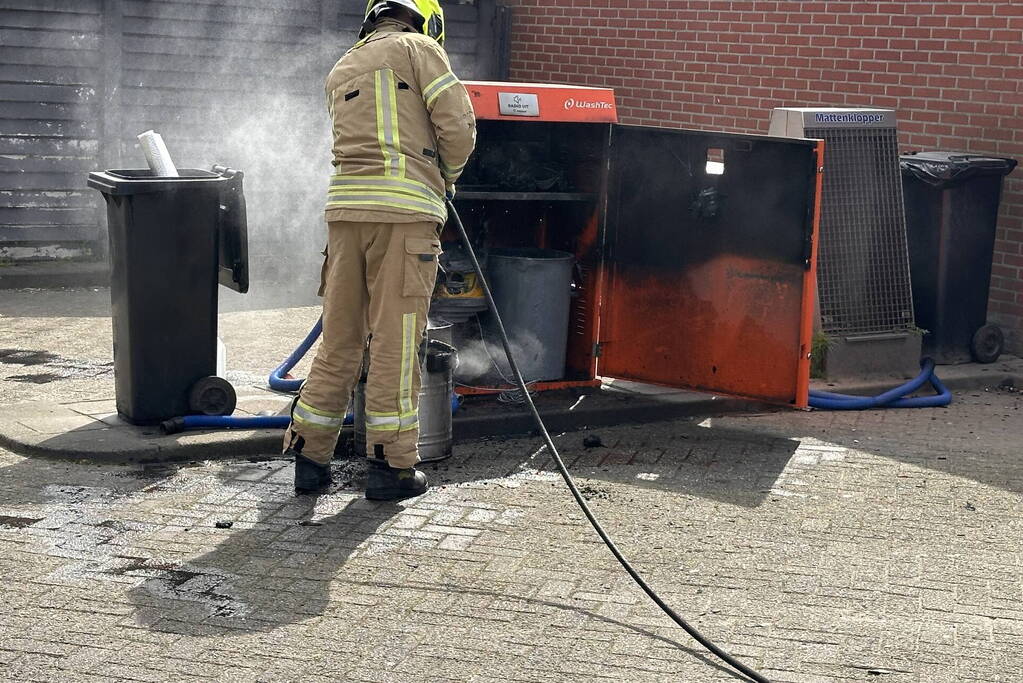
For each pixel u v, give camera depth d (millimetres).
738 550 4785
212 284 5867
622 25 10430
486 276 6656
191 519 4926
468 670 3725
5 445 5715
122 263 5719
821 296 7426
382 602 4203
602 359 7012
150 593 4215
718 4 9617
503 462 5852
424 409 5707
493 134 6766
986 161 7668
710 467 5871
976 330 7973
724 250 6488
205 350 5922
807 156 6117
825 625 4113
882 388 7430
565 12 10906
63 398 6551
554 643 3928
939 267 7773
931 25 8227
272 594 4242
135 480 5363
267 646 3850
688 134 6492
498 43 11328
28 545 4598
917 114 8391
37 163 9820
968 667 3824
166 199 5684
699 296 6621
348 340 5211
